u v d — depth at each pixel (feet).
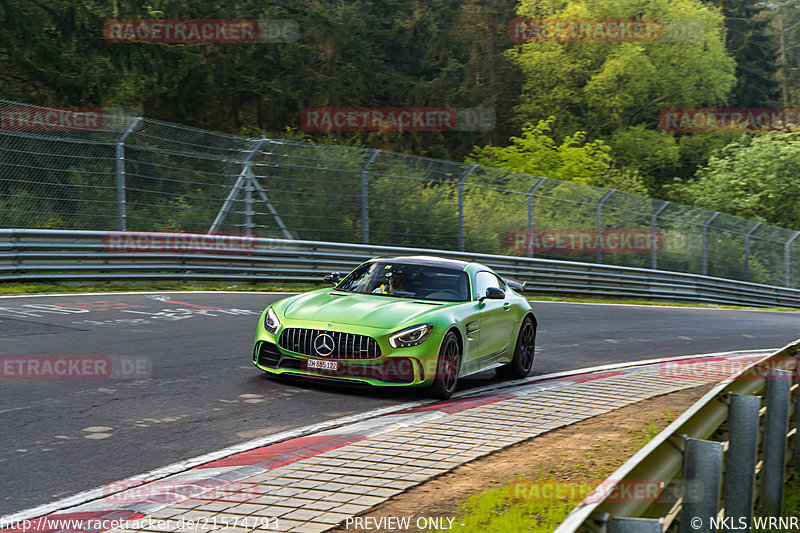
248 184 97.09
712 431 21.70
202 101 173.47
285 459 30.19
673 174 275.18
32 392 38.09
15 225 78.07
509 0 254.68
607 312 101.35
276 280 94.84
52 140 81.25
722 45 249.75
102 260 81.20
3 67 141.69
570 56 245.24
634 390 48.37
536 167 191.21
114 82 147.43
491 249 118.01
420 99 203.92
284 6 182.70
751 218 203.92
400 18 205.36
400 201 109.40
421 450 31.99
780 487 26.61
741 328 96.07
